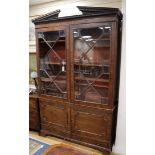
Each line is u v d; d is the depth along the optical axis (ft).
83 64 7.70
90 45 7.41
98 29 7.14
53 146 8.07
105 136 7.49
